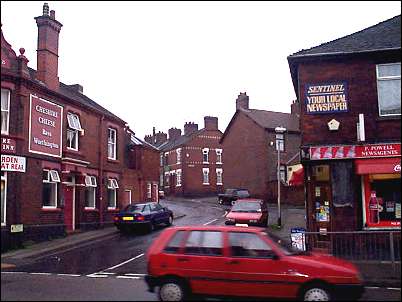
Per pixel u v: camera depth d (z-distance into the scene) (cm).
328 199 1681
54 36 2347
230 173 4894
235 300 942
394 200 1600
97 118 2631
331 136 1666
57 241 2020
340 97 1675
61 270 1405
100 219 2597
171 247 977
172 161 6119
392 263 1252
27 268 1448
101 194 2625
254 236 962
